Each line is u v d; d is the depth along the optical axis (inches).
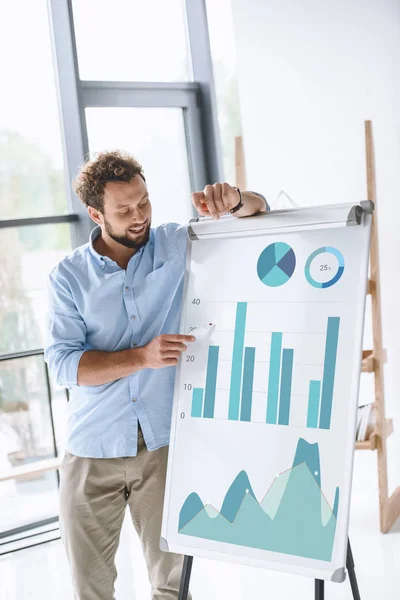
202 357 73.9
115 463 76.6
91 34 151.6
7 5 142.6
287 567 66.2
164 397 77.3
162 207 162.9
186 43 164.7
